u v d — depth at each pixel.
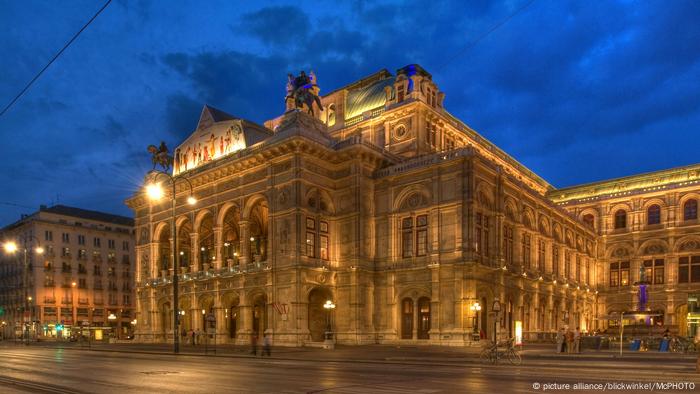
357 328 50.03
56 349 53.38
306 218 51.00
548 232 65.00
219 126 61.59
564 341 35.75
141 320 68.69
